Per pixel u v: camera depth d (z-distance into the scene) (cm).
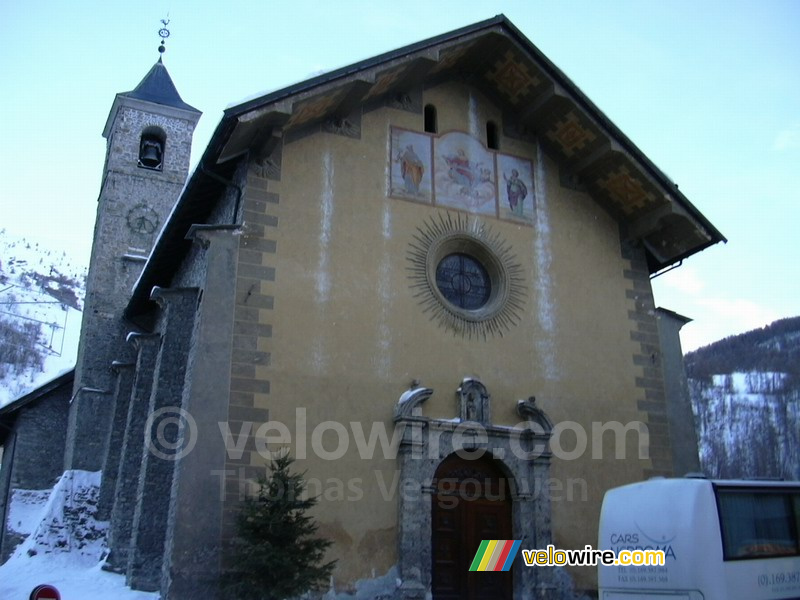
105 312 2838
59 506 2203
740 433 7319
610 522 1297
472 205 1938
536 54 1930
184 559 1425
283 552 1348
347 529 1568
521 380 1845
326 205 1764
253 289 1638
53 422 2762
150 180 3148
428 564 1605
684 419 2009
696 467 1972
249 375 1580
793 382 7600
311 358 1642
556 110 1998
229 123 1588
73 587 1695
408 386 1717
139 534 1638
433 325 1789
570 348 1930
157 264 2138
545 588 1698
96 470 2475
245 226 1670
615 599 1255
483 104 2058
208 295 1605
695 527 1182
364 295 1738
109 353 2769
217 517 1467
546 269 1972
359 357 1688
